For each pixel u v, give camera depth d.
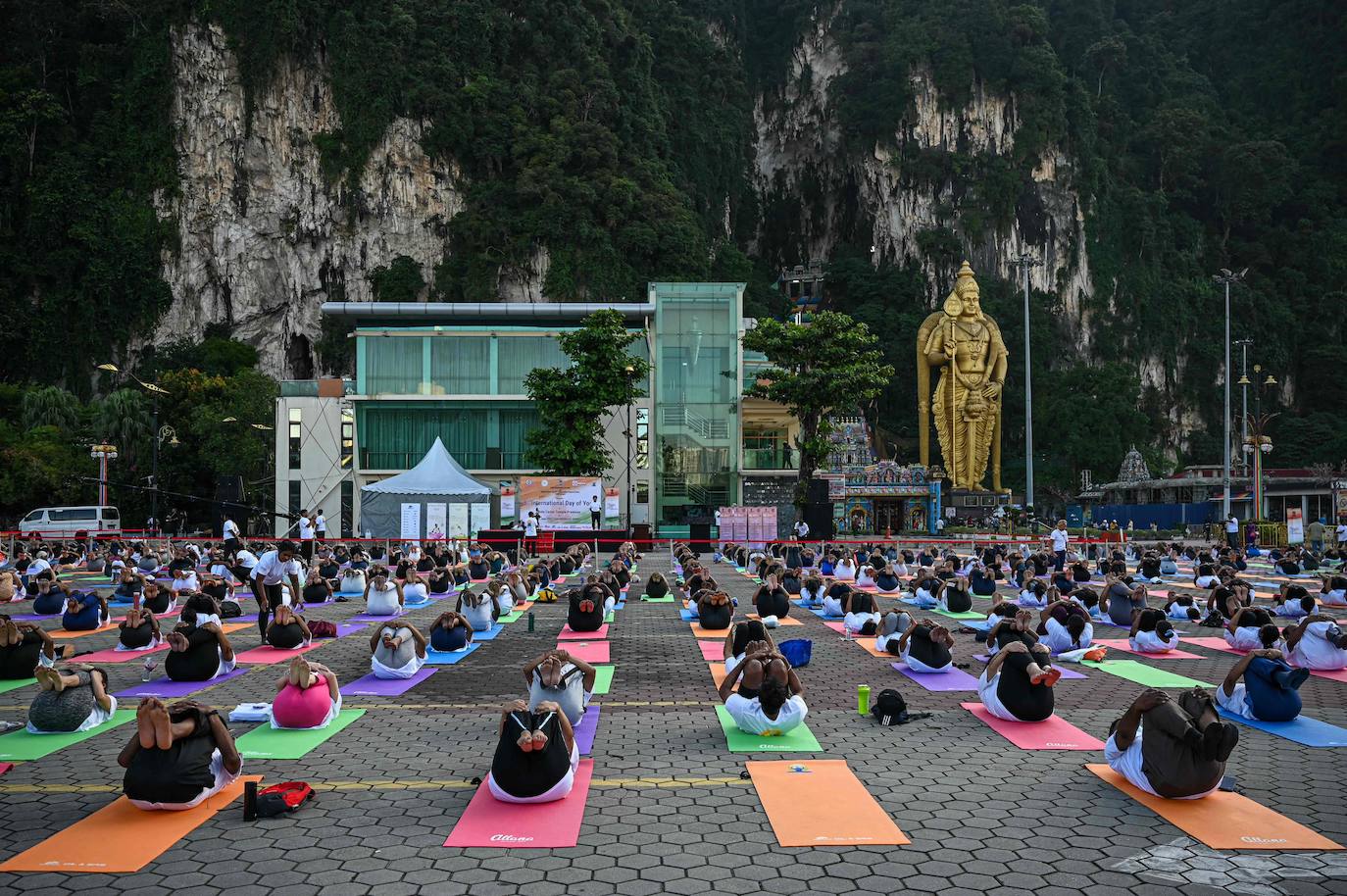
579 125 117.75
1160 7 186.50
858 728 10.47
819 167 166.50
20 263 104.12
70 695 10.18
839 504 60.53
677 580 27.03
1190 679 13.28
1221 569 22.66
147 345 109.06
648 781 8.49
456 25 122.19
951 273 144.00
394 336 56.00
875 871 6.46
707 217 142.75
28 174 108.62
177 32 114.94
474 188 116.06
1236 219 158.38
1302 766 8.99
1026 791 8.17
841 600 19.55
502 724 7.91
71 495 65.25
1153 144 161.38
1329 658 13.84
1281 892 6.11
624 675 13.72
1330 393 140.25
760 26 178.25
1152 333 145.00
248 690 12.48
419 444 55.66
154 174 112.50
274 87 115.56
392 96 116.31
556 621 19.77
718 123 153.62
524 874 6.39
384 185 115.56
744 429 59.38
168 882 6.27
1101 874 6.40
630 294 109.62
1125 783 8.38
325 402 55.44
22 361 102.94
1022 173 147.38
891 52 156.00
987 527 65.19
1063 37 168.25
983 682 11.09
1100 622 19.58
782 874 6.39
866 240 156.88
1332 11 164.25
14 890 6.14
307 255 115.00
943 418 78.44
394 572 28.67
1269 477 70.31
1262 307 145.12
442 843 6.97
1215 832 7.17
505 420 55.84
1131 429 126.88
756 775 8.65
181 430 72.25
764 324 50.84
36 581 19.28
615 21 135.62
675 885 6.20
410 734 10.21
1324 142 159.00
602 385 46.97
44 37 114.06
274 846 6.89
